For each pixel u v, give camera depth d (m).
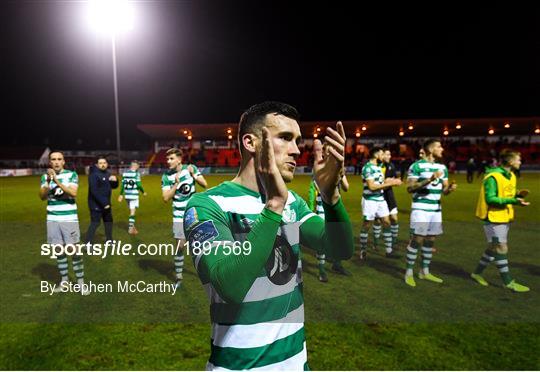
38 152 48.56
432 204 4.62
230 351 1.17
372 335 3.25
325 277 4.64
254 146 1.17
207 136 41.38
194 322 3.51
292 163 1.11
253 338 1.16
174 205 4.73
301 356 1.25
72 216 4.40
